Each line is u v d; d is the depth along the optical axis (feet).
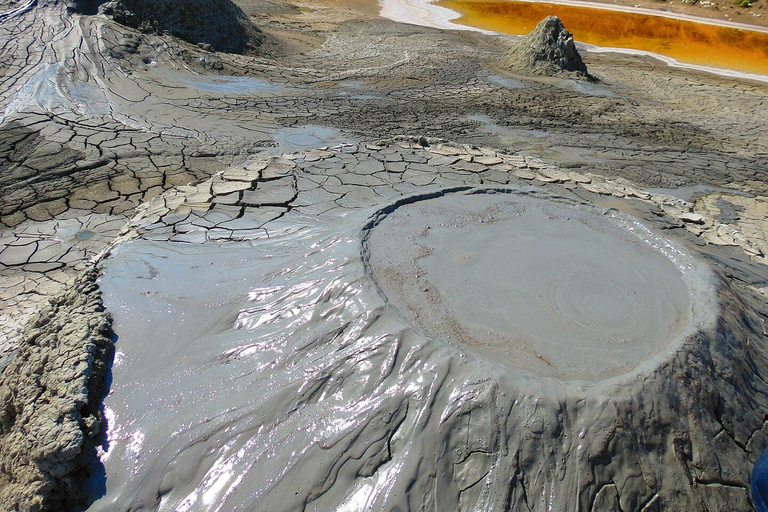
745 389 10.99
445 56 52.90
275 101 35.88
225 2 49.32
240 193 19.01
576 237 14.94
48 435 9.62
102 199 23.22
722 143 35.70
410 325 10.77
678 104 43.98
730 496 9.43
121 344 11.93
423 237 14.46
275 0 78.54
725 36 69.67
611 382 9.79
